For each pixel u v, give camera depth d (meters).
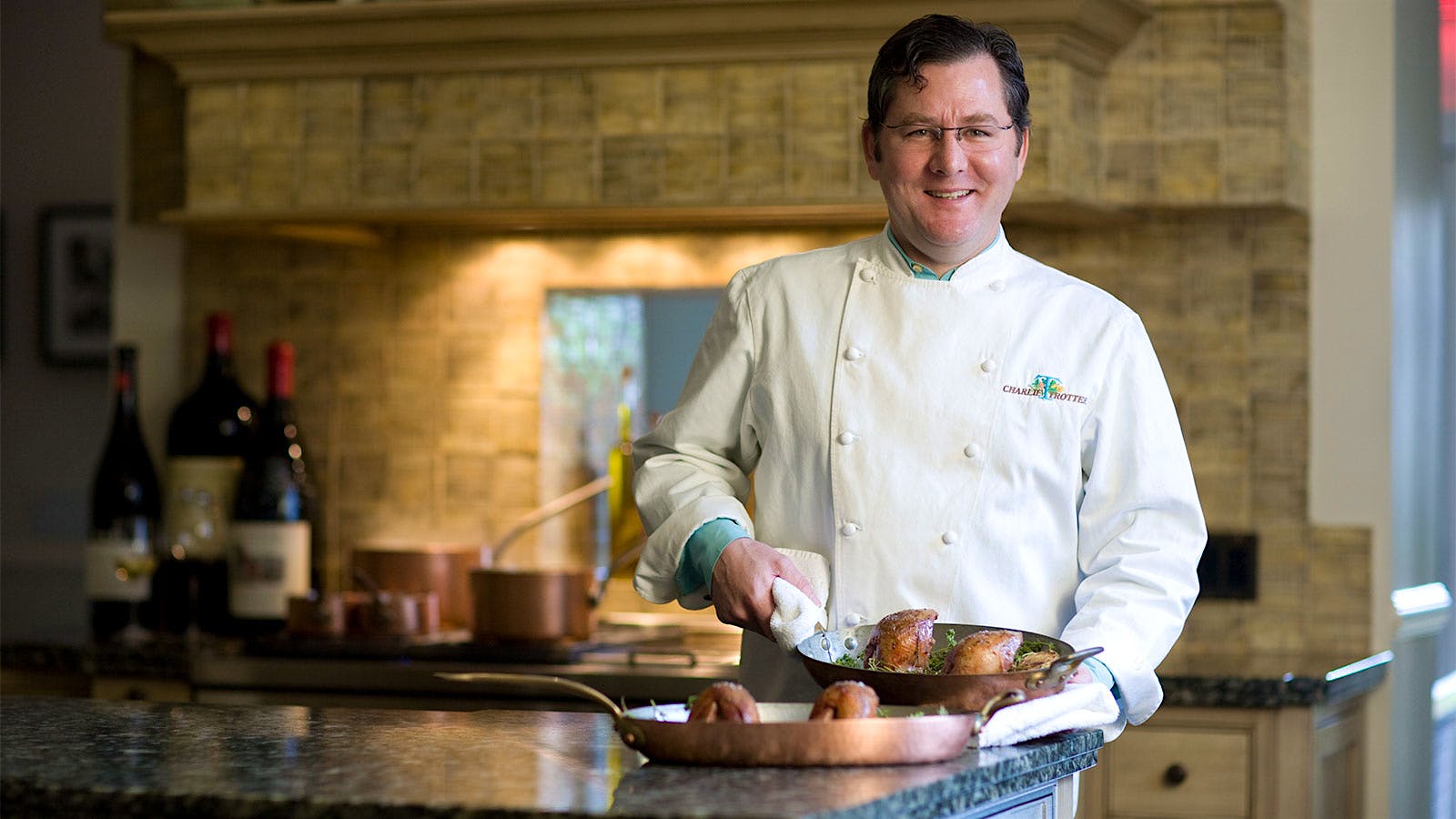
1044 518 1.74
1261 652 2.86
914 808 1.16
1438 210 3.60
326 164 2.96
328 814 1.13
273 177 2.98
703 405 1.88
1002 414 1.74
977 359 1.75
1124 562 1.68
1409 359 3.13
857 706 1.28
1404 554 3.08
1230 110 2.79
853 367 1.78
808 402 1.80
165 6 3.09
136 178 3.29
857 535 1.74
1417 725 3.19
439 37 2.86
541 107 2.87
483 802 1.12
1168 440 1.74
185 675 2.77
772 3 2.69
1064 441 1.73
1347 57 2.88
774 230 3.13
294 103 2.97
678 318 3.19
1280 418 2.90
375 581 3.05
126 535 3.10
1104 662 1.58
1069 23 2.64
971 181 1.70
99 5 5.16
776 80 2.79
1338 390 2.89
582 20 2.79
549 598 2.73
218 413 3.21
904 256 1.81
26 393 5.13
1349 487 2.88
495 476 3.25
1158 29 2.81
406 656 2.72
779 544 1.83
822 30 2.73
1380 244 2.87
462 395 3.26
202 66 3.00
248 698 2.73
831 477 1.77
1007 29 2.67
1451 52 4.16
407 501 3.28
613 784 1.19
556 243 3.22
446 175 2.91
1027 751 1.36
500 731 1.51
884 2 2.66
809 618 1.59
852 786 1.17
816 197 2.77
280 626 3.06
